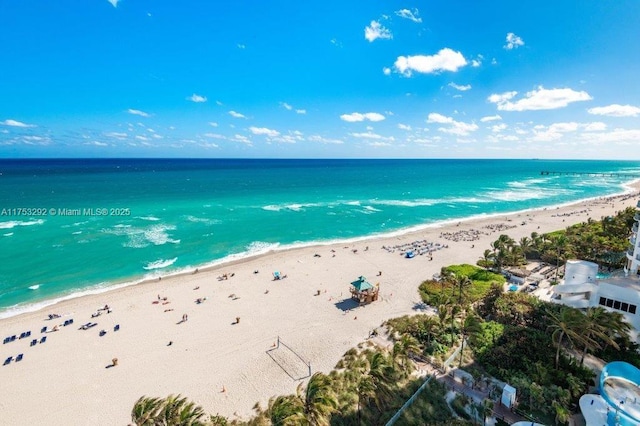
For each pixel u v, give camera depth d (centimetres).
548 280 5266
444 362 3209
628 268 4116
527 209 12138
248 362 3462
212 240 7512
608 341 2756
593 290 3503
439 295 4641
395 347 3108
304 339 3850
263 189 16100
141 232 7931
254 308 4591
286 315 4400
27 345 3756
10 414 2838
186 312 4488
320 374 2505
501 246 5734
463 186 19012
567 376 2756
